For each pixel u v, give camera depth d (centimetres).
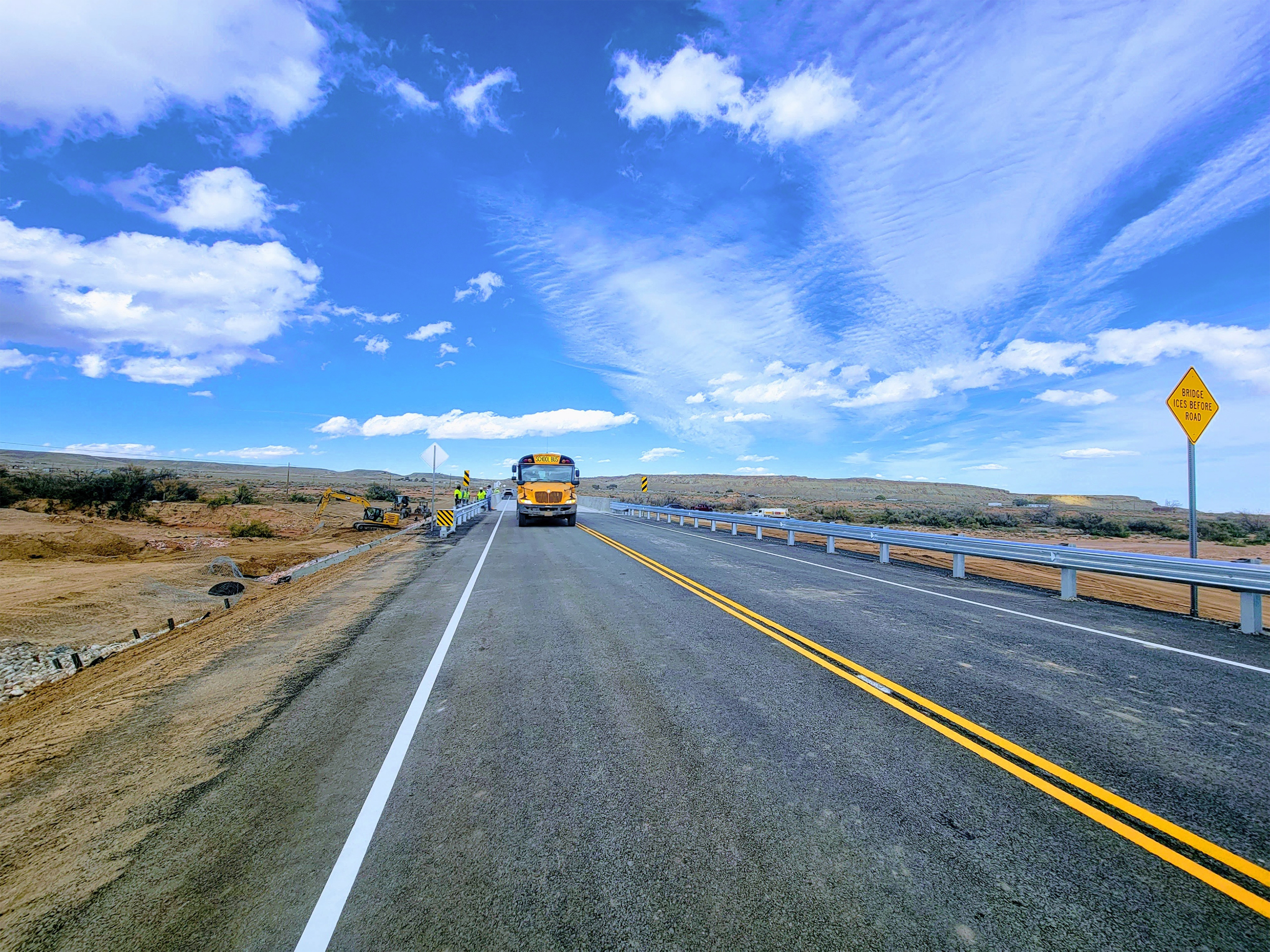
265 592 1224
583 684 496
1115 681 503
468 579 1062
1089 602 862
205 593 1242
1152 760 357
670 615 753
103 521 2228
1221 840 276
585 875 250
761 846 269
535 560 1327
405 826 289
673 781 330
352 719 430
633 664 551
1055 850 267
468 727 410
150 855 274
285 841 280
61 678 744
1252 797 314
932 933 217
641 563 1269
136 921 230
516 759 360
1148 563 778
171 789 336
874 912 228
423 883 248
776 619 729
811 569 1193
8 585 1099
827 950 208
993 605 832
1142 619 741
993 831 281
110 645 888
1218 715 428
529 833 281
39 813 316
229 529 2317
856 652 585
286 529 2489
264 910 234
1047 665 546
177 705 478
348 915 230
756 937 215
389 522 2700
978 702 452
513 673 526
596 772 342
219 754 381
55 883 256
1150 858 261
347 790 327
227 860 267
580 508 5003
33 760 385
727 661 559
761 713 429
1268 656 580
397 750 376
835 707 441
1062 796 314
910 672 524
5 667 762
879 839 275
